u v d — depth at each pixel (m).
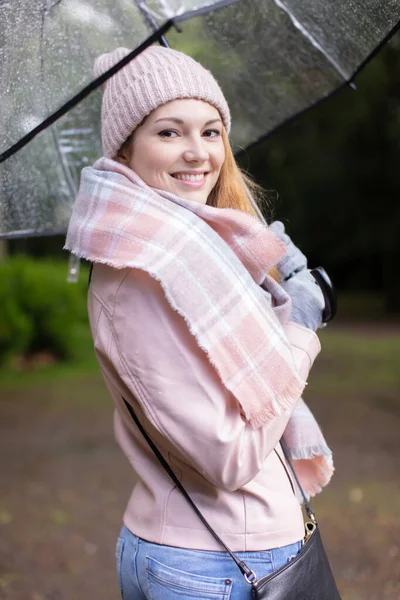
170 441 1.58
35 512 5.52
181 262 1.58
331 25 2.24
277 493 1.73
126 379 1.62
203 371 1.58
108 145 1.82
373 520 5.07
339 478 6.14
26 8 1.79
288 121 2.49
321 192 22.70
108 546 4.82
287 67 2.38
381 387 10.38
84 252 1.67
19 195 2.27
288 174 22.66
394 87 17.44
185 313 1.54
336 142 21.00
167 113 1.73
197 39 2.25
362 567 4.32
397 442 7.25
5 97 1.85
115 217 1.66
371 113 19.28
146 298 1.61
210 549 1.65
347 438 7.50
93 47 1.91
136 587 1.76
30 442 7.82
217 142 1.82
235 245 1.72
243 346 1.58
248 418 1.56
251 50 2.34
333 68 2.36
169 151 1.74
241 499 1.68
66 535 5.02
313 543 1.74
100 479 6.34
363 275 28.92
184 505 1.68
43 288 13.47
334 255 25.77
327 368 12.50
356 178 21.91
